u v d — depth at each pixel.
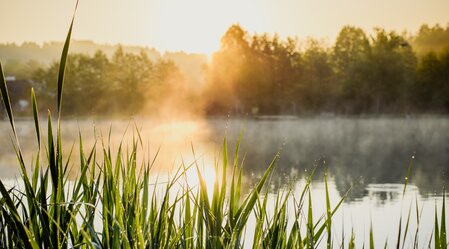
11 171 10.19
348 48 59.09
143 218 1.53
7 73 94.25
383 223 5.39
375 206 6.39
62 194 1.48
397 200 6.84
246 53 60.44
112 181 1.58
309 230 1.62
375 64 55.62
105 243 1.45
